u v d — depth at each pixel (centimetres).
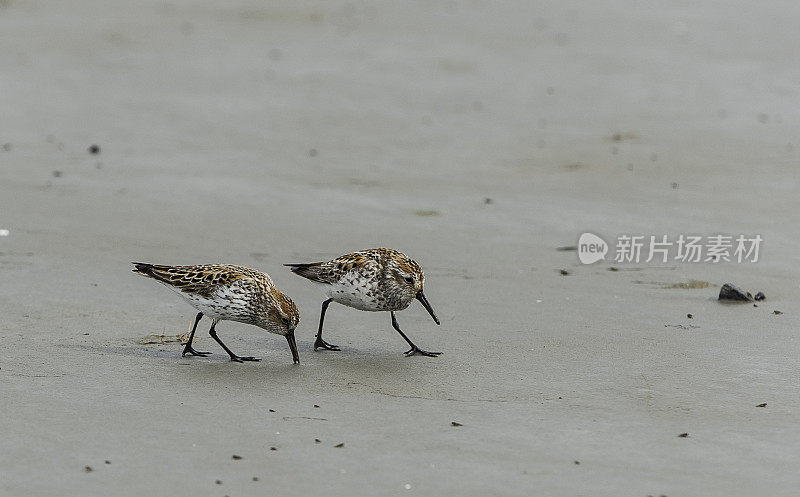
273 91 2425
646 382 1049
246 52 2752
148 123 2209
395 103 2352
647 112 2275
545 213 1697
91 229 1605
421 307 1299
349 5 3266
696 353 1134
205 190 1814
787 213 1669
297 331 1220
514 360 1116
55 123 2200
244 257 1494
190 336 1127
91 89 2431
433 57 2711
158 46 2792
